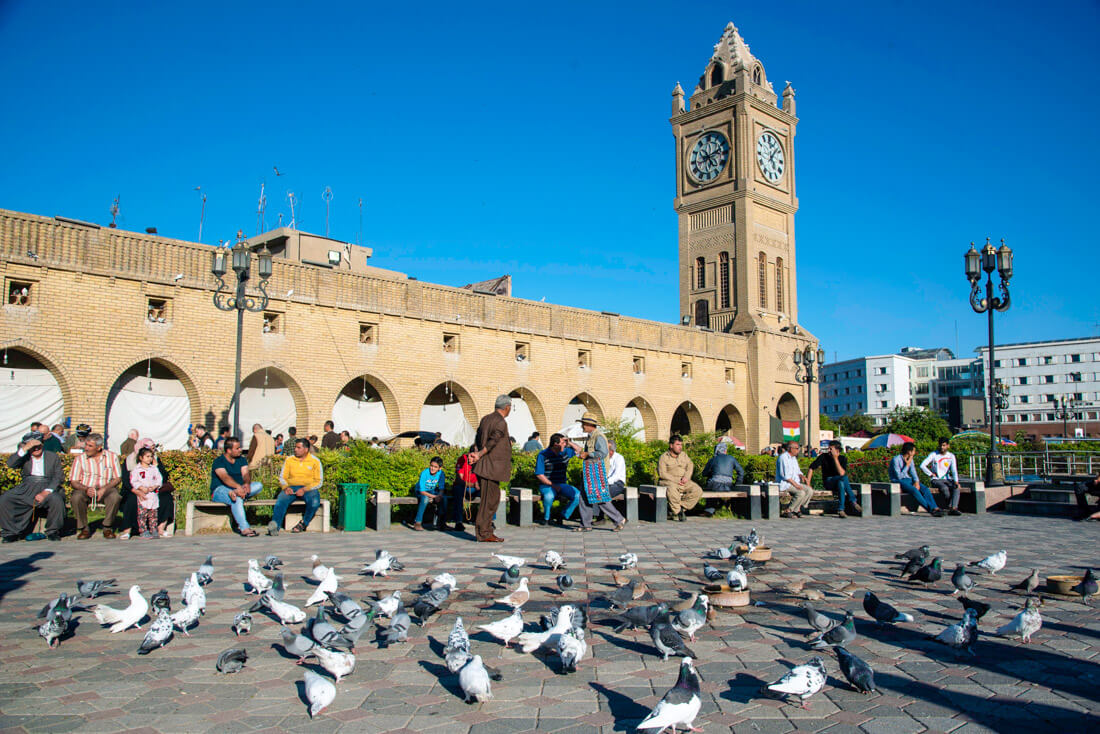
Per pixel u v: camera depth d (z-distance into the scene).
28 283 21.91
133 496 13.91
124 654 6.54
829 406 146.50
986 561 9.97
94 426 22.69
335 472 16.44
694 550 12.28
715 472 18.36
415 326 30.62
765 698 5.56
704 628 7.40
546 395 35.31
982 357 124.94
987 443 37.44
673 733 4.88
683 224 52.59
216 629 7.30
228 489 14.32
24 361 22.45
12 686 5.75
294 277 27.34
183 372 24.58
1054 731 5.00
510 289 44.44
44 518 14.00
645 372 40.16
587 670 6.18
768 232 51.44
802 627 7.43
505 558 8.96
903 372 133.62
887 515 18.80
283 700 5.52
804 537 14.07
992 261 22.42
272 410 27.11
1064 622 7.69
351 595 8.63
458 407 33.41
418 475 16.95
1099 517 17.53
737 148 50.28
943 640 6.65
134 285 23.73
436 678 5.99
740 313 48.75
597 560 11.18
